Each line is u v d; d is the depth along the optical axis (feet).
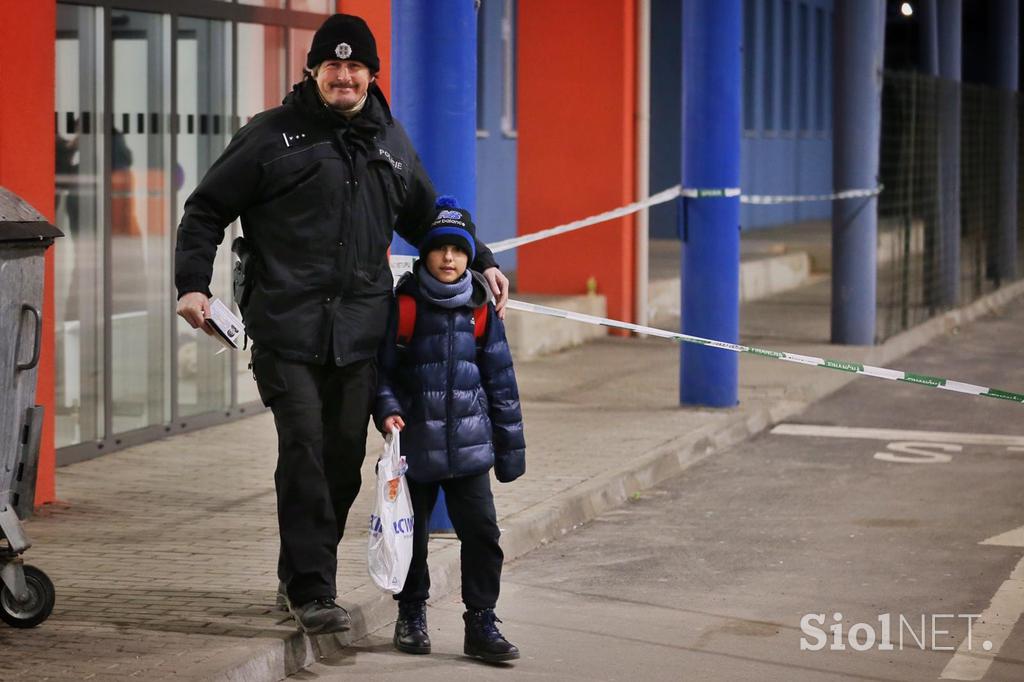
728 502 86.22
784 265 204.54
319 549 55.36
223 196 54.70
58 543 69.97
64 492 80.89
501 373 57.21
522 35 152.97
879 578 70.13
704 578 70.03
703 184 109.40
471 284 56.39
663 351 143.23
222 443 95.35
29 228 56.49
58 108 87.92
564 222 152.76
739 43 108.78
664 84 236.63
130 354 94.38
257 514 76.18
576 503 81.10
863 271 146.30
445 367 56.03
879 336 153.89
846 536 78.23
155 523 74.13
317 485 55.26
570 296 150.82
